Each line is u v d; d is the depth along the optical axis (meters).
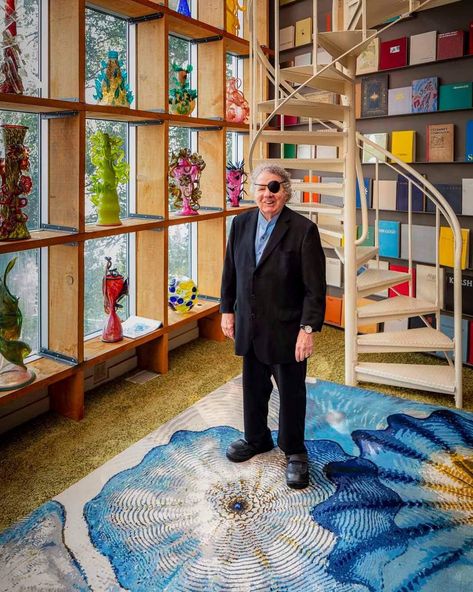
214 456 2.63
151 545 2.01
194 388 3.49
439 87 3.95
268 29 4.76
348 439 2.82
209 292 4.43
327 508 2.23
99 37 3.40
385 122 4.34
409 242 4.03
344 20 4.19
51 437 2.85
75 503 2.26
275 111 3.25
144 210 3.64
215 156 4.13
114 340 3.37
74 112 2.80
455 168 3.98
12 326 2.65
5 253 2.71
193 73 4.20
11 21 2.55
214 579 1.85
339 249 3.93
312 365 3.98
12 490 2.37
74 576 1.86
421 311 3.74
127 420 3.04
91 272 3.56
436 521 2.14
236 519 2.16
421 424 3.00
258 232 2.33
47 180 3.04
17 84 2.58
